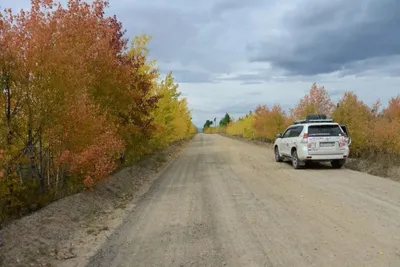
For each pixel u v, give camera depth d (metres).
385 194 10.18
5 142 8.86
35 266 5.73
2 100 9.09
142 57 16.36
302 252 5.82
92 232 7.52
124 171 14.87
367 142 18.47
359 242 6.19
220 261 5.61
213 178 14.55
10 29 8.97
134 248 6.42
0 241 6.14
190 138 73.94
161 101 22.55
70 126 9.57
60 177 10.91
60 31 9.93
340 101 20.22
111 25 14.00
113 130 12.07
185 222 8.01
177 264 5.57
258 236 6.77
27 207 9.45
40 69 9.07
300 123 18.06
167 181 14.54
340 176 13.98
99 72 12.11
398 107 20.77
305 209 8.69
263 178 13.97
